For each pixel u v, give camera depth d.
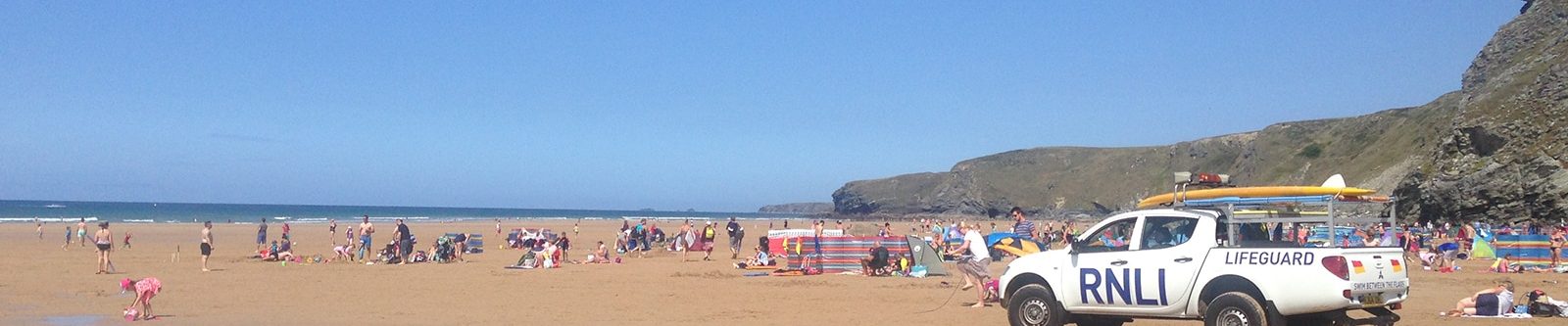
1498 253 23.95
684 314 14.34
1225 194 10.69
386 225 75.56
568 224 88.69
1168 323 12.45
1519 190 45.00
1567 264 23.64
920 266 21.70
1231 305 9.60
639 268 25.30
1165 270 10.22
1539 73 51.50
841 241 22.86
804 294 17.44
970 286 17.91
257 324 13.23
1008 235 28.59
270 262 27.61
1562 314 12.62
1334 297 9.25
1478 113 52.09
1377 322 9.73
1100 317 11.74
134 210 138.88
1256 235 10.93
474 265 26.64
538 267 25.64
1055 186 152.25
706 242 30.84
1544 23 64.50
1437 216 50.53
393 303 15.93
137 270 23.55
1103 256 10.73
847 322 13.34
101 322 13.34
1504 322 12.32
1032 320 11.17
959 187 163.75
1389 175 72.75
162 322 13.41
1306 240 10.53
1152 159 143.50
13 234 48.00
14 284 19.16
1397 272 9.72
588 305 15.59
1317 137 107.38
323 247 39.84
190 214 118.56
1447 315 13.07
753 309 14.93
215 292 17.86
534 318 13.88
